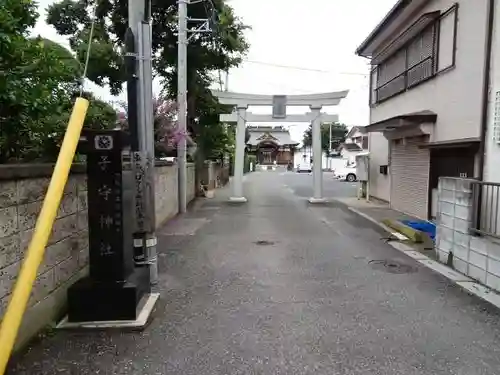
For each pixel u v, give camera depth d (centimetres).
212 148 1636
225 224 902
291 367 279
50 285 335
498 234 496
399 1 916
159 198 868
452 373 274
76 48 981
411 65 975
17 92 312
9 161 396
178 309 385
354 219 972
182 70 1097
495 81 605
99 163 346
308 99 1340
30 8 337
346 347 309
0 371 205
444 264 555
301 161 6128
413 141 981
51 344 309
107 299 342
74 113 276
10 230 273
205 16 1198
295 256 599
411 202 996
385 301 409
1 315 260
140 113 430
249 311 380
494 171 606
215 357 293
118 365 281
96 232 348
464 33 716
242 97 1343
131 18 434
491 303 405
